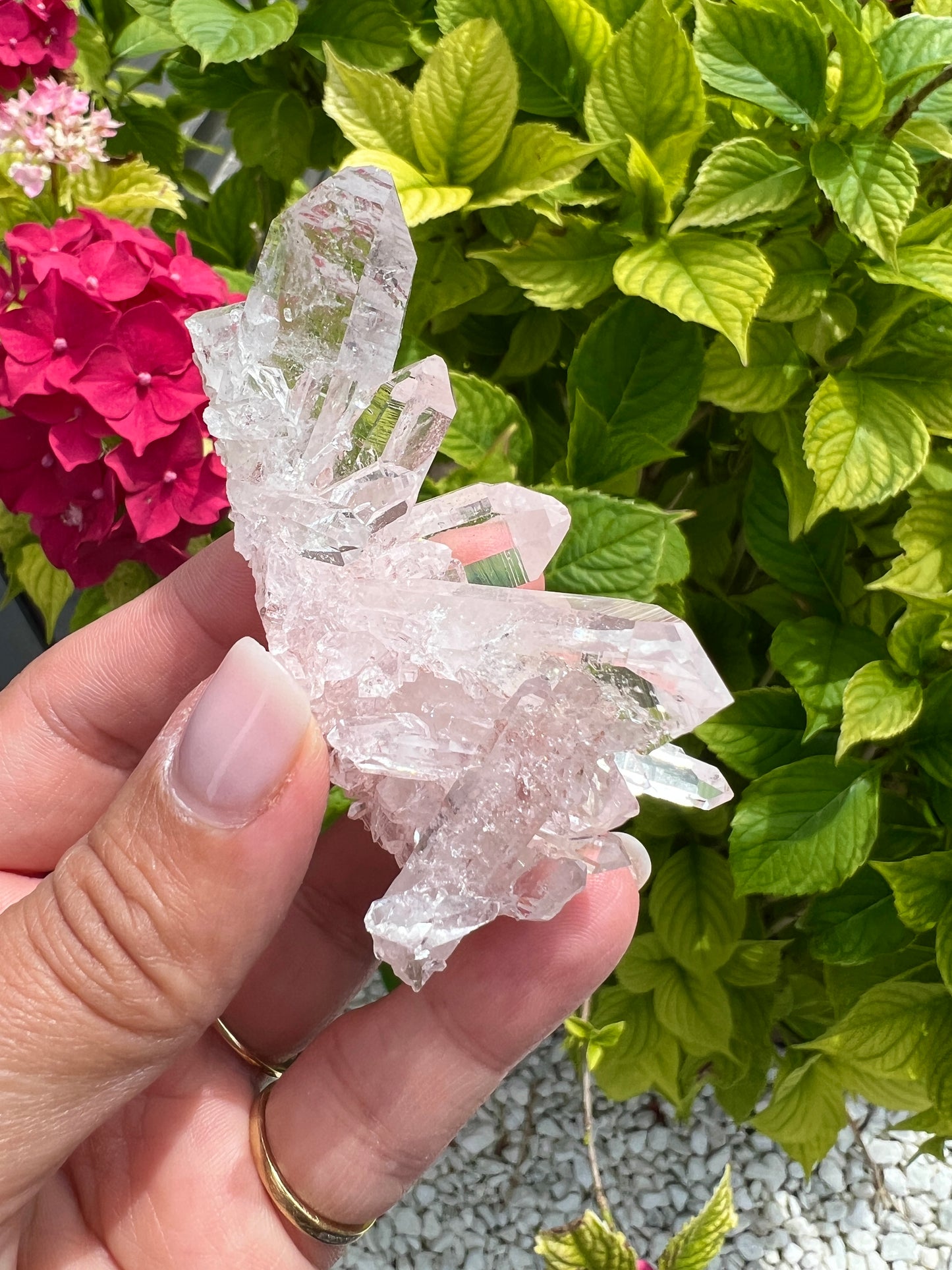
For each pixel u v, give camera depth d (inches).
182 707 4.2
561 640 3.6
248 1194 5.4
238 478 4.1
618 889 5.2
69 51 8.0
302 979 6.3
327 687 4.1
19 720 5.9
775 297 6.1
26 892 6.0
